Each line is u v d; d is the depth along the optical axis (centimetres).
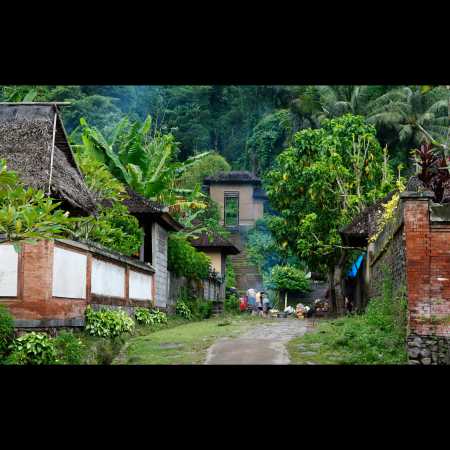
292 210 2397
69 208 1216
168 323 1698
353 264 2425
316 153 2339
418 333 919
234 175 4609
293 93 4681
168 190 2356
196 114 5134
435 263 931
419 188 1177
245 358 938
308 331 1320
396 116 3316
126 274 1455
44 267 920
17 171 1057
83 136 2098
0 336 834
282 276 3341
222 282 3100
